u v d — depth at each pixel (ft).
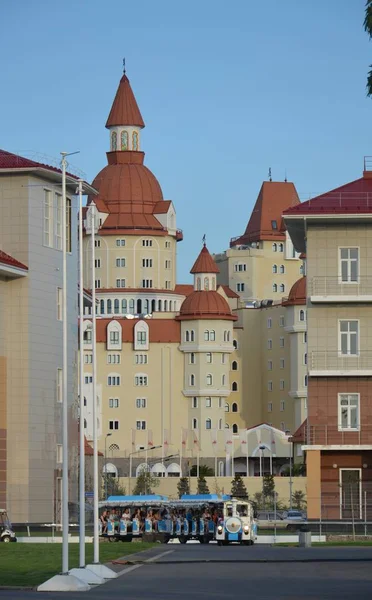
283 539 408.67
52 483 481.05
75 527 487.20
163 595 187.42
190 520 414.62
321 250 442.50
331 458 433.48
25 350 472.03
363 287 441.27
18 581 215.10
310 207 440.45
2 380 469.57
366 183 458.09
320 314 441.27
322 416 436.76
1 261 453.99
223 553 306.76
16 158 474.49
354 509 427.33
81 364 250.78
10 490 467.52
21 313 472.44
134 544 370.94
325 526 425.69
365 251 442.09
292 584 206.39
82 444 240.94
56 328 489.67
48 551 311.06
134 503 423.23
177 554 302.04
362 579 216.13
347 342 440.86
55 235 490.08
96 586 207.82
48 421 481.87
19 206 472.03
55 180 486.79
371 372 435.94
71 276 502.79
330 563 262.26
